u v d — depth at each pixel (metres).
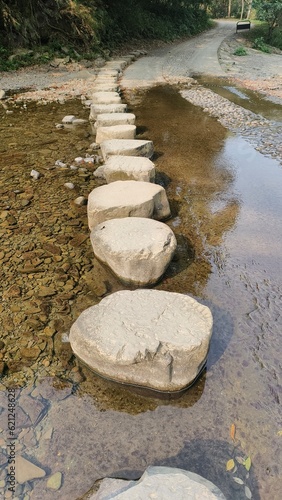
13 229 3.46
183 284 2.80
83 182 4.36
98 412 1.92
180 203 3.90
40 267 2.96
